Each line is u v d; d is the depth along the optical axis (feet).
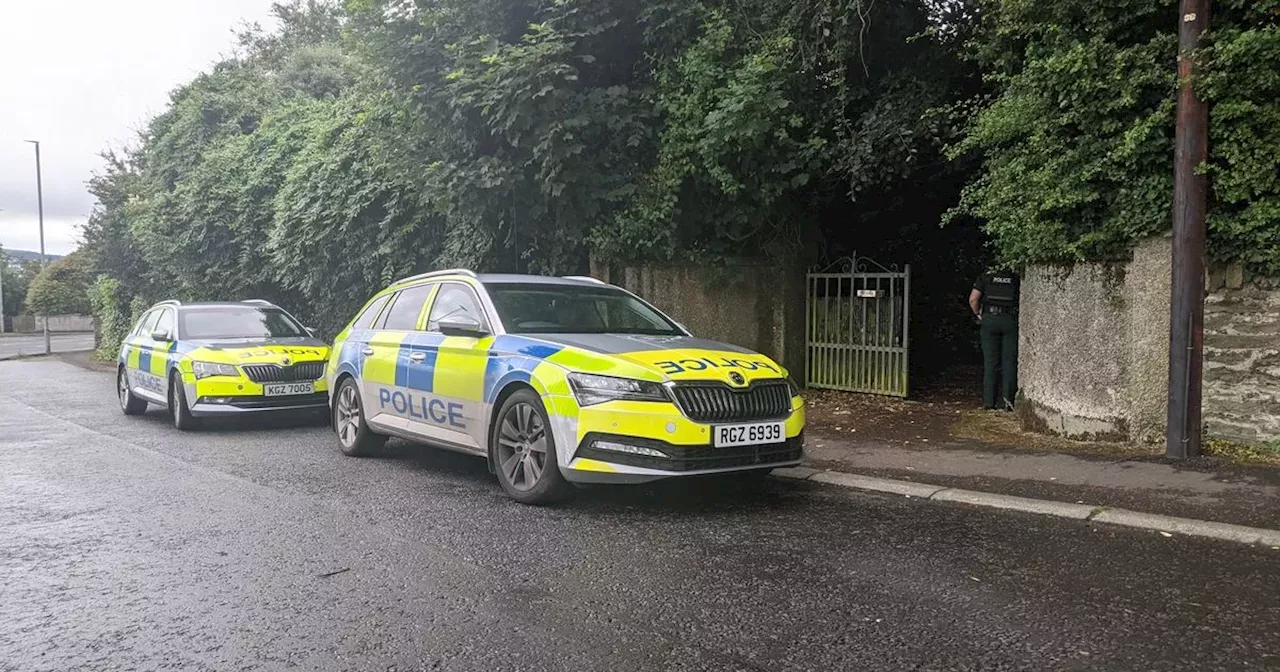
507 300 24.09
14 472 26.99
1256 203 21.84
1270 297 22.27
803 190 37.63
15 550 18.04
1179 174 22.26
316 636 13.10
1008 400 33.27
